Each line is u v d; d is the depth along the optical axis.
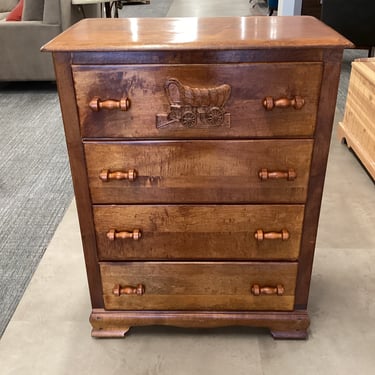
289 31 1.11
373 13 3.63
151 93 1.06
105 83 1.05
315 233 1.25
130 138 1.12
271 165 1.14
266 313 1.38
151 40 1.03
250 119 1.08
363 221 1.99
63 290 1.61
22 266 1.74
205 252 1.28
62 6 3.39
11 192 2.26
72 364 1.34
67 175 2.42
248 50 1.00
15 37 3.45
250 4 7.26
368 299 1.56
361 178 2.35
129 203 1.21
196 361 1.34
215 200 1.20
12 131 2.97
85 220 1.25
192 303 1.37
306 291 1.34
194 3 7.54
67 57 1.03
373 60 2.54
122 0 6.93
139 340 1.41
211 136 1.11
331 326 1.45
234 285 1.33
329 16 3.71
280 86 1.04
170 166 1.15
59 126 3.04
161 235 1.26
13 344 1.40
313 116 1.08
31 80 3.62
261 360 1.33
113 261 1.31
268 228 1.24
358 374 1.29
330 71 1.03
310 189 1.18
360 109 2.42
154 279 1.33
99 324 1.41
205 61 1.02
